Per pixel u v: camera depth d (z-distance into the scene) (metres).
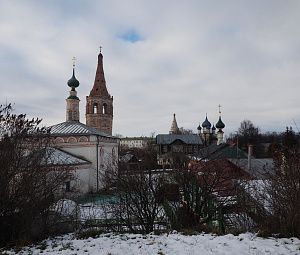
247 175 18.91
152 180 16.95
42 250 11.23
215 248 9.73
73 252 10.62
